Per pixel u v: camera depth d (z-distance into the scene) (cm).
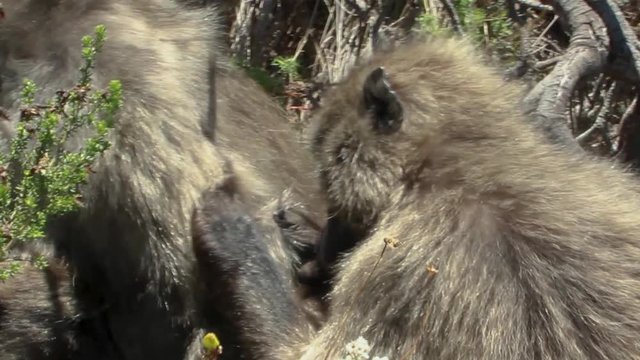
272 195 964
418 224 835
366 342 784
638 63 961
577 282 814
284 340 875
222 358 895
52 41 933
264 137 1002
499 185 845
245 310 886
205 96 966
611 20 965
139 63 937
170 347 962
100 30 845
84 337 983
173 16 980
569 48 977
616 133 1066
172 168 928
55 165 838
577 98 1065
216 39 1010
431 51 911
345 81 912
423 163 860
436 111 877
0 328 975
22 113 843
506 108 892
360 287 833
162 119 932
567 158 892
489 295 806
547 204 839
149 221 928
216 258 898
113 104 836
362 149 880
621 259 826
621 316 809
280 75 1123
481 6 1099
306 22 1152
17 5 937
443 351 803
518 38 1070
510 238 822
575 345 802
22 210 812
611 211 849
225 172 945
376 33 1083
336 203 894
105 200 926
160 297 948
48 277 982
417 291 816
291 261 938
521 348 798
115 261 955
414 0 1106
